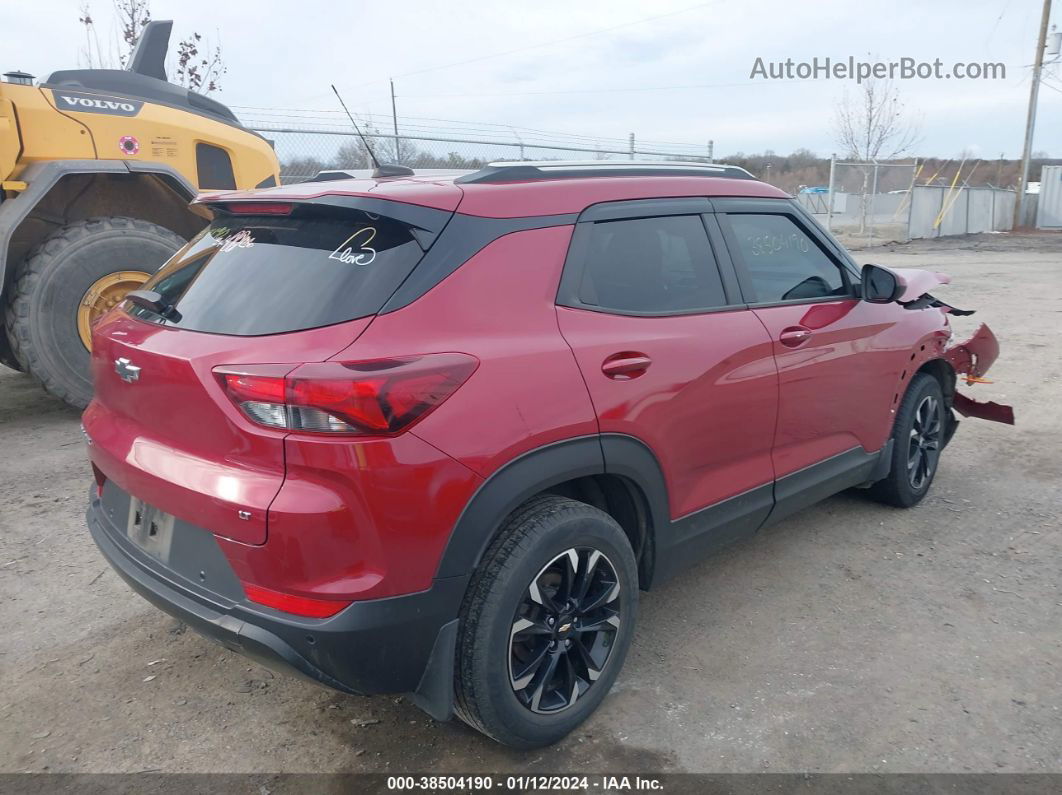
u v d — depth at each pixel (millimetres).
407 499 2283
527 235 2711
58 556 4113
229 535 2330
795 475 3670
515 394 2486
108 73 6809
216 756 2746
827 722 2887
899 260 19688
